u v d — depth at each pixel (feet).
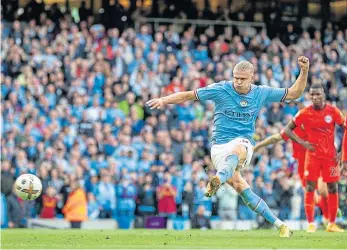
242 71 56.75
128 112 123.85
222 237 60.95
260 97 57.77
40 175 108.27
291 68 143.74
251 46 145.18
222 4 153.38
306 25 156.04
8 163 105.29
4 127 114.42
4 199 104.32
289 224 112.88
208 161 116.47
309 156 79.25
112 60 130.62
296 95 58.18
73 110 120.67
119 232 75.15
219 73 136.26
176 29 146.72
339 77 145.48
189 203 110.83
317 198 86.28
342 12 158.10
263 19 151.64
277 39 147.84
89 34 133.90
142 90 127.75
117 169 111.65
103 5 143.64
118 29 143.64
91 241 56.08
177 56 136.67
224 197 109.81
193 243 52.70
